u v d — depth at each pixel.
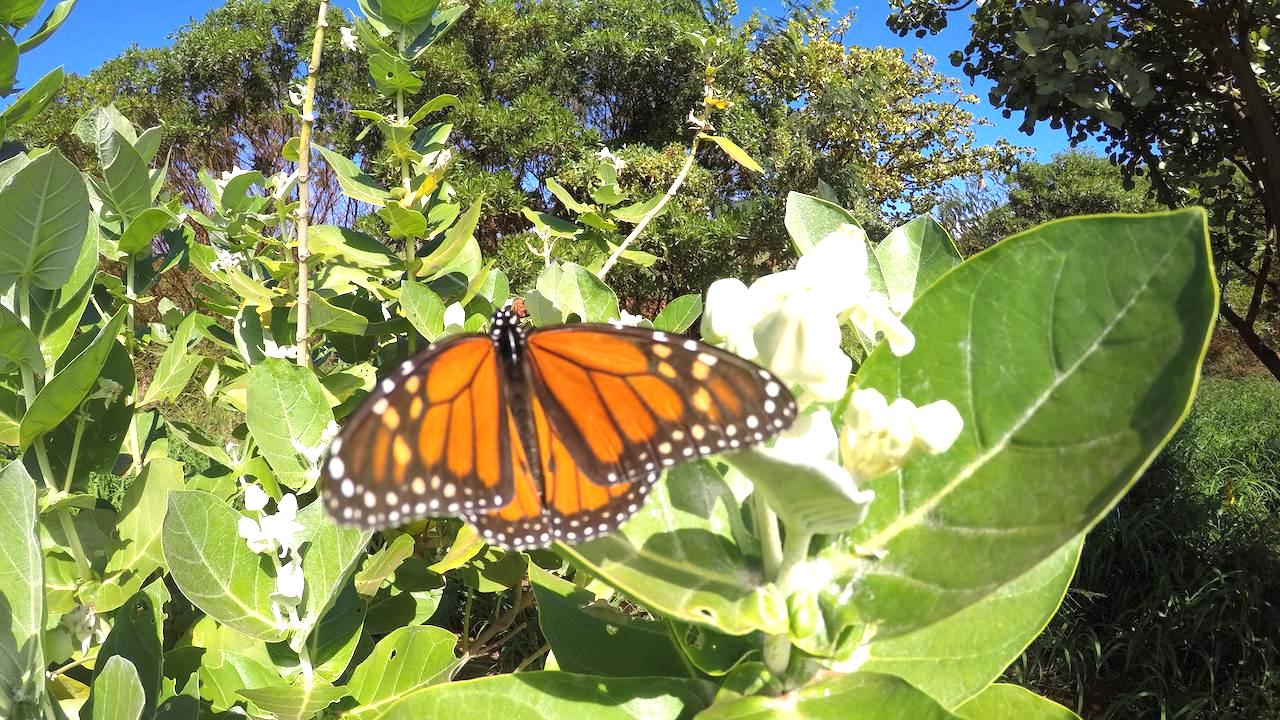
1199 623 0.63
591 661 0.22
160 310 0.48
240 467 0.35
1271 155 0.81
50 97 0.29
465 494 0.14
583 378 0.14
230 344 0.43
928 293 0.16
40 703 0.20
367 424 0.13
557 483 0.14
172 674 0.26
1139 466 0.13
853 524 0.14
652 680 0.17
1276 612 0.64
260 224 0.44
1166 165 1.01
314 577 0.25
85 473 0.29
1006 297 0.15
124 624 0.23
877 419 0.15
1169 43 0.89
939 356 0.16
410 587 0.34
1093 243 0.14
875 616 0.15
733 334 0.15
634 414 0.14
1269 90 0.90
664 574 0.16
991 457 0.15
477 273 0.41
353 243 0.40
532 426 0.14
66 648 0.26
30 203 0.23
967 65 1.00
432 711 0.16
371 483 0.13
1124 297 0.14
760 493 0.16
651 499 0.17
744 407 0.13
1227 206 1.05
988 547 0.14
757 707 0.15
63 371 0.24
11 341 0.24
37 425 0.25
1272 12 0.77
